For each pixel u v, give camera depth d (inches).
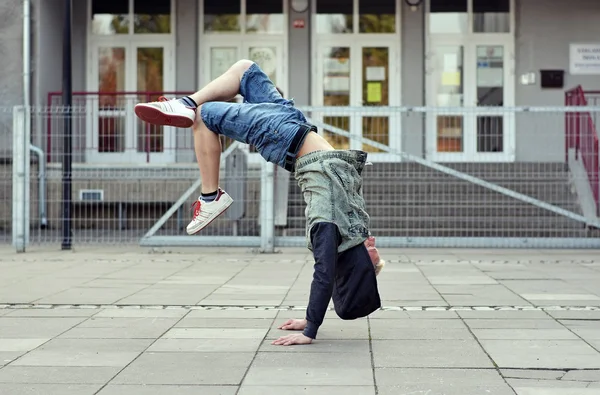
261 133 171.2
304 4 598.9
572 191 444.5
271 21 604.4
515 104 596.7
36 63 542.6
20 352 168.1
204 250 410.0
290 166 176.7
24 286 273.4
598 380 142.8
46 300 241.1
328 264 171.9
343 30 604.1
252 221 447.5
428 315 212.8
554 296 247.1
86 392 135.7
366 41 602.2
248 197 445.1
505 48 598.5
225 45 604.1
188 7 599.2
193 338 182.5
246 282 284.5
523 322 201.5
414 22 599.5
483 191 449.4
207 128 166.2
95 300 241.0
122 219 438.0
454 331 189.8
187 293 255.8
